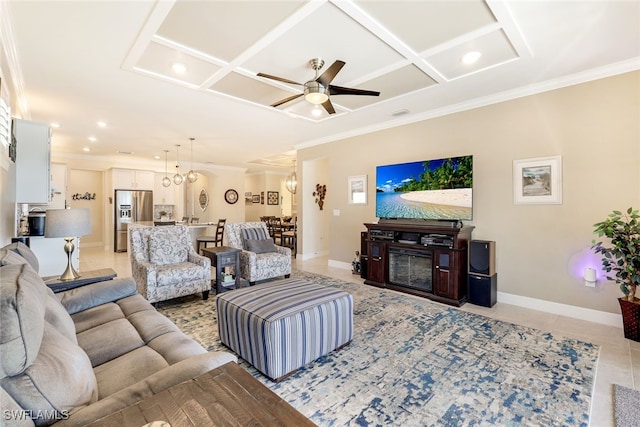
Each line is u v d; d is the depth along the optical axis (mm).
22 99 3619
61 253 3883
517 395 1889
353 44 2500
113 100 3719
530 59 2764
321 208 7027
